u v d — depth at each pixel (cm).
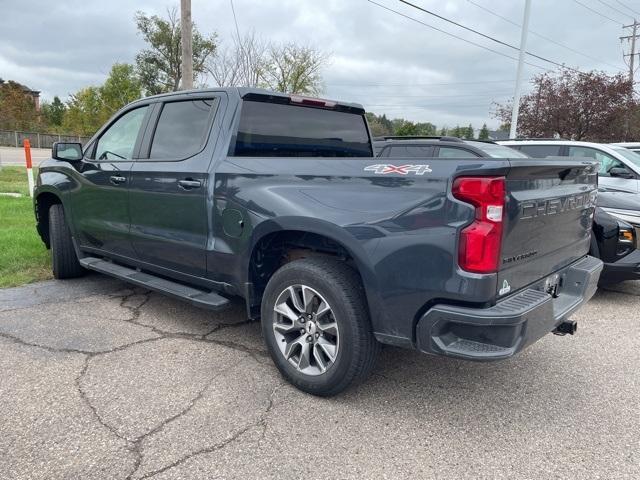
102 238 479
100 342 398
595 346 425
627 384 357
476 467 261
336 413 307
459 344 268
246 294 354
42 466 250
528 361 392
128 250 452
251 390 330
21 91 6116
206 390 328
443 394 336
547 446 281
